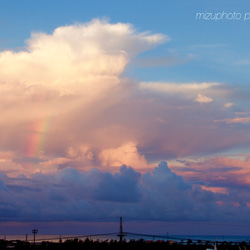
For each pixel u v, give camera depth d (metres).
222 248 112.06
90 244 108.12
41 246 112.06
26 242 114.38
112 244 105.75
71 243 111.56
